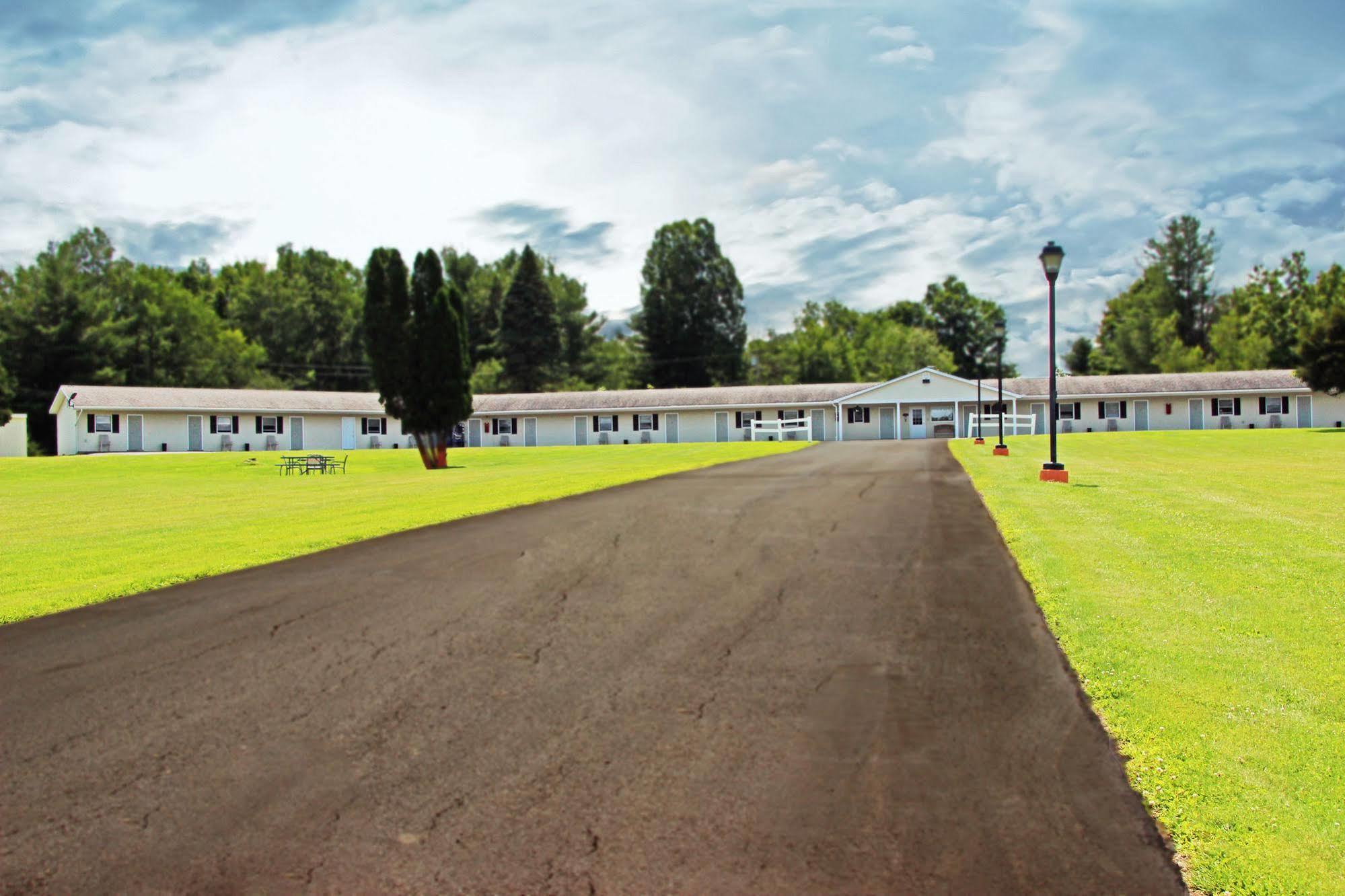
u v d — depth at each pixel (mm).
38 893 3877
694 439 57406
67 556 11562
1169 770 4801
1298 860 4016
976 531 11469
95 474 31719
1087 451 29281
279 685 6266
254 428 51375
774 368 90500
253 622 7895
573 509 14414
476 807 4535
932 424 54625
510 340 81562
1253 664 6270
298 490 21031
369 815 4473
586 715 5648
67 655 7043
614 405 57531
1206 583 8398
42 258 63406
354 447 54594
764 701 5828
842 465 23469
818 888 3816
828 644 6957
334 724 5574
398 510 15211
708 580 9070
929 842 4152
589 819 4398
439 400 31406
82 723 5648
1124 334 92375
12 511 17641
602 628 7480
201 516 15664
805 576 9109
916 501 14461
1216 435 40625
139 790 4766
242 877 3969
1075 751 5035
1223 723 5348
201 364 71188
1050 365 17359
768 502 14648
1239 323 82375
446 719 5625
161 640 7398
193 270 95812
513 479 21797
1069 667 6305
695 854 4078
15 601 8805
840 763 4930
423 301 31562
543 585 9031
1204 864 3975
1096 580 8617
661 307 88625
